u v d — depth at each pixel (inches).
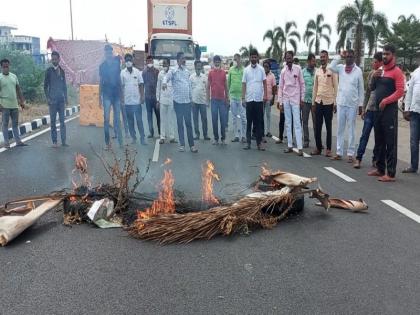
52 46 1113.4
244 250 183.9
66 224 210.5
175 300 144.1
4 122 419.5
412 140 328.8
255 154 399.5
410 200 259.3
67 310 138.0
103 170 325.7
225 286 153.5
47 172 318.7
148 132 535.8
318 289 152.0
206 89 466.0
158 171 321.4
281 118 458.0
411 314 137.6
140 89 437.4
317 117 392.5
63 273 162.6
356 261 174.6
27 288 151.6
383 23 1510.8
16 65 836.0
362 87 363.9
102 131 551.2
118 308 139.3
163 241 189.3
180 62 394.6
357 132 557.6
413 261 175.2
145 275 161.2
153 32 815.1
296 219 222.7
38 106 795.4
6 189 273.6
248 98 411.5
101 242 191.2
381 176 317.4
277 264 171.0
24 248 185.0
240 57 461.7
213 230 195.9
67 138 488.1
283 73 399.5
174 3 811.4
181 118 401.1
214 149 423.5
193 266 168.9
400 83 294.7
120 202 220.4
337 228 211.0
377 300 145.4
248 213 204.7
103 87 408.5
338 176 319.6
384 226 214.5
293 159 379.6
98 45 1122.0
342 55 362.0
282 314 136.4
